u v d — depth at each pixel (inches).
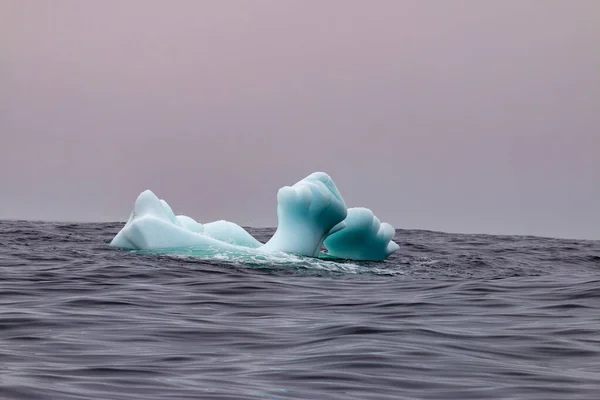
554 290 1914.4
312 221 2785.4
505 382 1007.0
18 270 2090.3
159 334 1293.1
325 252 3270.2
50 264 2249.0
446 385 991.0
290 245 2760.8
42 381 956.6
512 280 2204.7
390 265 2746.1
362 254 2977.4
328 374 1034.1
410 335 1310.3
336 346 1212.5
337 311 1594.5
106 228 3887.8
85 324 1360.7
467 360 1127.0
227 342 1242.0
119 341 1230.9
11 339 1221.7
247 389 952.9
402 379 1016.2
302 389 960.3
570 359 1146.0
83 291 1764.3
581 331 1359.5
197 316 1492.4
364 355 1144.8
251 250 2650.1
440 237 4574.3
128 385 957.2
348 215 2928.2
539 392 962.1
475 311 1604.3
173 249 2628.0
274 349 1191.6
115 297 1685.5
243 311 1576.0
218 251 2618.1
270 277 2174.0
